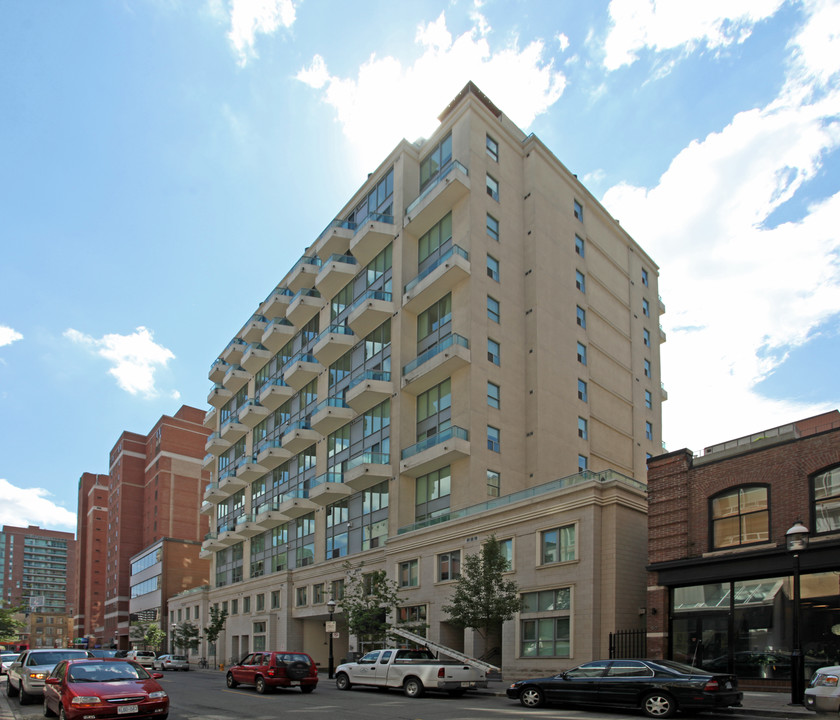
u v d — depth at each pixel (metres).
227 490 62.03
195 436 97.56
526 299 39.91
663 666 15.16
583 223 46.22
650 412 50.09
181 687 25.95
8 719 15.08
